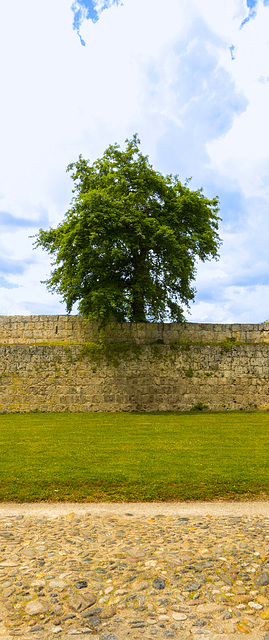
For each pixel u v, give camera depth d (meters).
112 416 17.62
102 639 3.35
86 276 21.41
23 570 4.40
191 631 3.46
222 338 20.70
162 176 22.05
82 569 4.42
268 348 20.12
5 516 6.24
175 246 20.39
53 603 3.82
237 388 19.84
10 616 3.65
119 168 22.16
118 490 7.34
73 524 5.84
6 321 21.97
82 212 19.25
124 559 4.66
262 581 4.14
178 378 19.72
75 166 21.92
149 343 20.39
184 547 4.97
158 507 6.65
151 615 3.66
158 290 23.81
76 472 8.23
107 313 19.61
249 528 5.66
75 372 19.56
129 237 20.77
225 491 7.33
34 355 19.70
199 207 22.09
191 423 15.33
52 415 18.11
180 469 8.45
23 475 8.06
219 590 4.03
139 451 10.17
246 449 10.41
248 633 3.43
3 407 19.39
